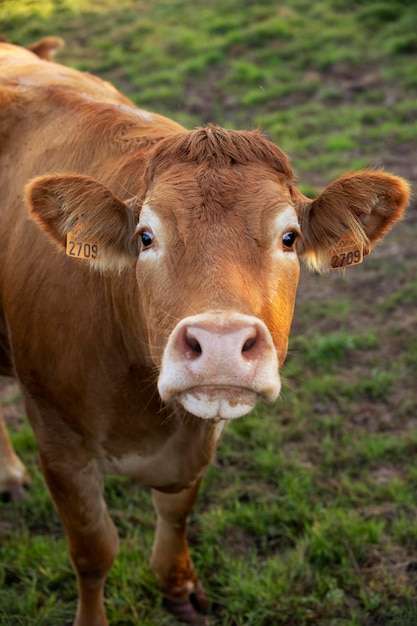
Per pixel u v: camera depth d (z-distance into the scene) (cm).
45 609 369
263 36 1144
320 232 290
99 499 334
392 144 849
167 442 316
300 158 834
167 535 364
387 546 397
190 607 371
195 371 217
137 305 288
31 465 466
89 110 362
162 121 362
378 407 506
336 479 449
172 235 248
